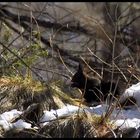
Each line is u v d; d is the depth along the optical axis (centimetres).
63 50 1677
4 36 1289
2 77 1129
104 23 1830
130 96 1036
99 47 1781
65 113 973
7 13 1841
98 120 939
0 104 1064
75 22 1864
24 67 1192
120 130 921
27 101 1059
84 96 1109
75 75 1130
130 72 1120
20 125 957
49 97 1048
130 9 1869
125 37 1789
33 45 1202
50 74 1284
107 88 1102
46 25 1783
